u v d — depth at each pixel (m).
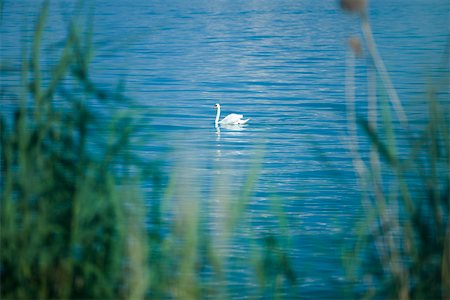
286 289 13.22
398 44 74.88
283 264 10.71
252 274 13.98
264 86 55.03
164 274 8.18
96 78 55.34
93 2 9.23
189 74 60.00
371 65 8.50
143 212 8.46
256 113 44.91
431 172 8.29
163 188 14.79
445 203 8.27
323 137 37.41
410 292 8.27
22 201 8.40
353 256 9.39
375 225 9.12
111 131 8.79
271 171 29.83
